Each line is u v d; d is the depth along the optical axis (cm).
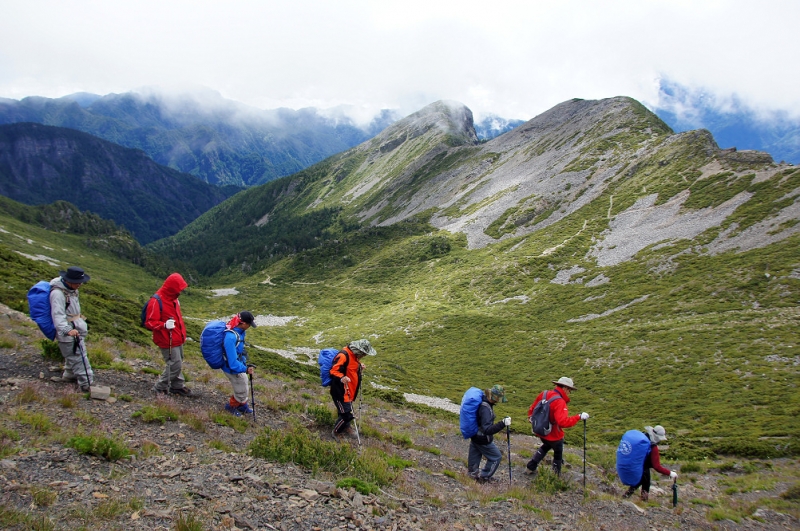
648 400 4116
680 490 1647
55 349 1264
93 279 11806
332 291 13138
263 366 3173
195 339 3750
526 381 5544
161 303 1187
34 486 589
